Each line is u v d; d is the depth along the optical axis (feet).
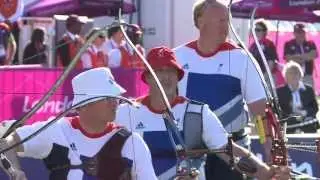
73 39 119.24
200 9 51.06
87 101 38.88
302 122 95.96
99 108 39.22
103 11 152.97
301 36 152.35
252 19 54.65
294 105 101.24
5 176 62.90
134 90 91.66
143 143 40.27
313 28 193.16
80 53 39.65
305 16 166.20
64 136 39.99
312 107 102.27
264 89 50.60
